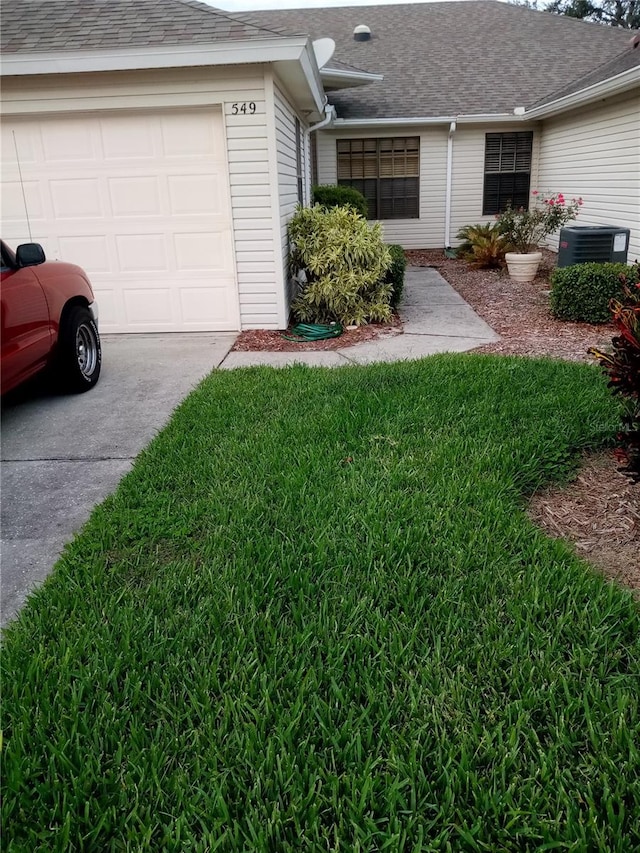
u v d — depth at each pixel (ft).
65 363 16.70
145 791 5.54
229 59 20.65
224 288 24.12
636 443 9.40
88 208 23.35
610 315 23.76
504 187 47.75
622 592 8.16
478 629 7.49
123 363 20.61
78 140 22.65
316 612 7.80
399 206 48.52
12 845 5.08
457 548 9.03
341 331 24.11
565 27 55.62
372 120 44.11
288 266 25.58
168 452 12.69
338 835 5.13
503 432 12.94
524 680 6.61
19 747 5.88
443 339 22.72
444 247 49.11
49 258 23.84
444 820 5.25
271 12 60.39
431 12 58.59
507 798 5.35
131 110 22.18
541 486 11.39
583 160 38.40
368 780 5.47
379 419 13.83
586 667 6.84
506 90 47.85
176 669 6.89
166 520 10.02
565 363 17.88
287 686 6.68
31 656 7.13
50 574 8.98
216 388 16.69
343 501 10.32
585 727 6.11
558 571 8.52
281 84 23.94
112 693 6.56
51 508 11.09
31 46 20.70
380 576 8.37
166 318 24.49
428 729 6.13
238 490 10.82
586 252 29.55
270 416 14.43
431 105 46.42
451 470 11.37
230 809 5.40
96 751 5.92
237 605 7.91
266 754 5.85
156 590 8.25
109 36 21.03
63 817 5.32
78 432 14.66
